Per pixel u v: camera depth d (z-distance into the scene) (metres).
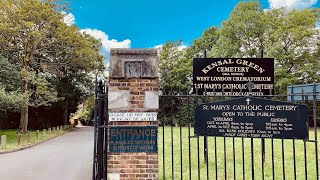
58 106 38.56
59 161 12.85
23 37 27.70
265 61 9.54
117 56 6.34
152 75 6.27
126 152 6.16
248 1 31.59
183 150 13.12
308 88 9.31
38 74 30.66
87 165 11.79
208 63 9.66
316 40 29.58
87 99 43.78
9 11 25.70
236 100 6.04
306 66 28.25
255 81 9.52
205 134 6.07
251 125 5.97
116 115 6.19
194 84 9.64
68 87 38.53
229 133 6.02
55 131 30.12
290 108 5.89
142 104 6.24
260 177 8.17
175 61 42.09
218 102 6.08
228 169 9.21
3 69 24.12
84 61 32.81
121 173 6.14
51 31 28.75
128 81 6.28
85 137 26.22
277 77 28.39
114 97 6.23
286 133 5.88
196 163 10.23
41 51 30.09
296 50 29.38
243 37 30.33
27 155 14.97
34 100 28.98
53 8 29.23
